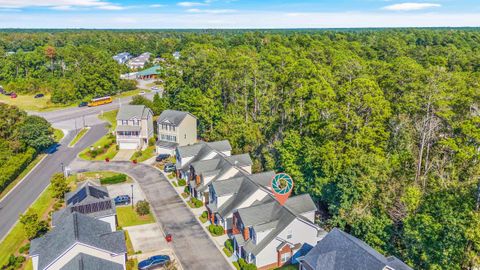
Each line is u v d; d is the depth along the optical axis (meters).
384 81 65.44
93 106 122.62
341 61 86.50
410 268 34.81
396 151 53.62
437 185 43.38
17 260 43.69
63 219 43.69
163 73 105.75
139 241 48.56
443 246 35.47
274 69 90.50
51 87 140.50
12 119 80.25
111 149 84.38
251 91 85.75
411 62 75.81
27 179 69.12
